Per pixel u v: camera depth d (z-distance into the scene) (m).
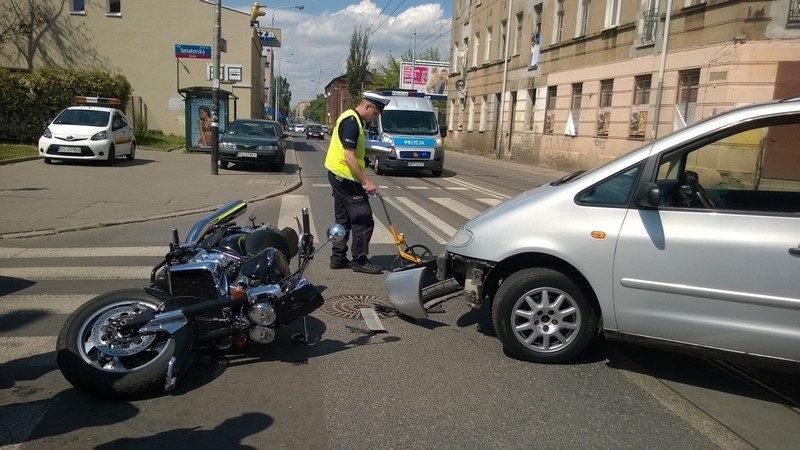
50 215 9.84
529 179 20.12
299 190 14.36
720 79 16.56
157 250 7.79
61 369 3.70
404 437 3.35
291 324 5.14
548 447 3.29
